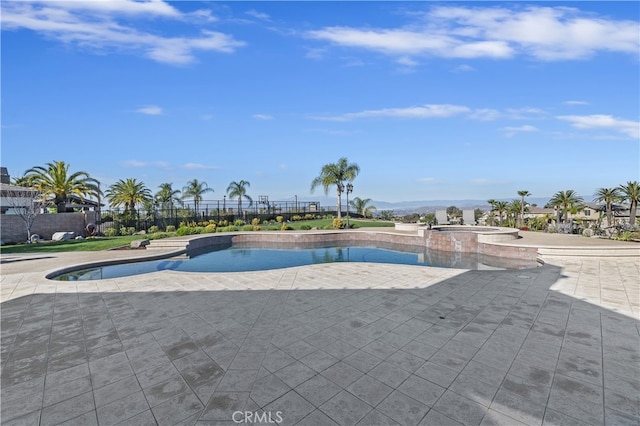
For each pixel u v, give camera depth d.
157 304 5.42
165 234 19.14
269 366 3.25
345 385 2.88
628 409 2.48
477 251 12.83
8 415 2.50
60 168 21.73
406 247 15.80
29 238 17.77
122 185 29.06
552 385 2.83
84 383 2.97
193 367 3.25
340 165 26.92
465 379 2.95
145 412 2.52
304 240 17.77
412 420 2.39
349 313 4.87
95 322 4.59
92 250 12.81
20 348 3.74
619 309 4.94
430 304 5.29
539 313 4.78
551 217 49.00
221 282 6.92
